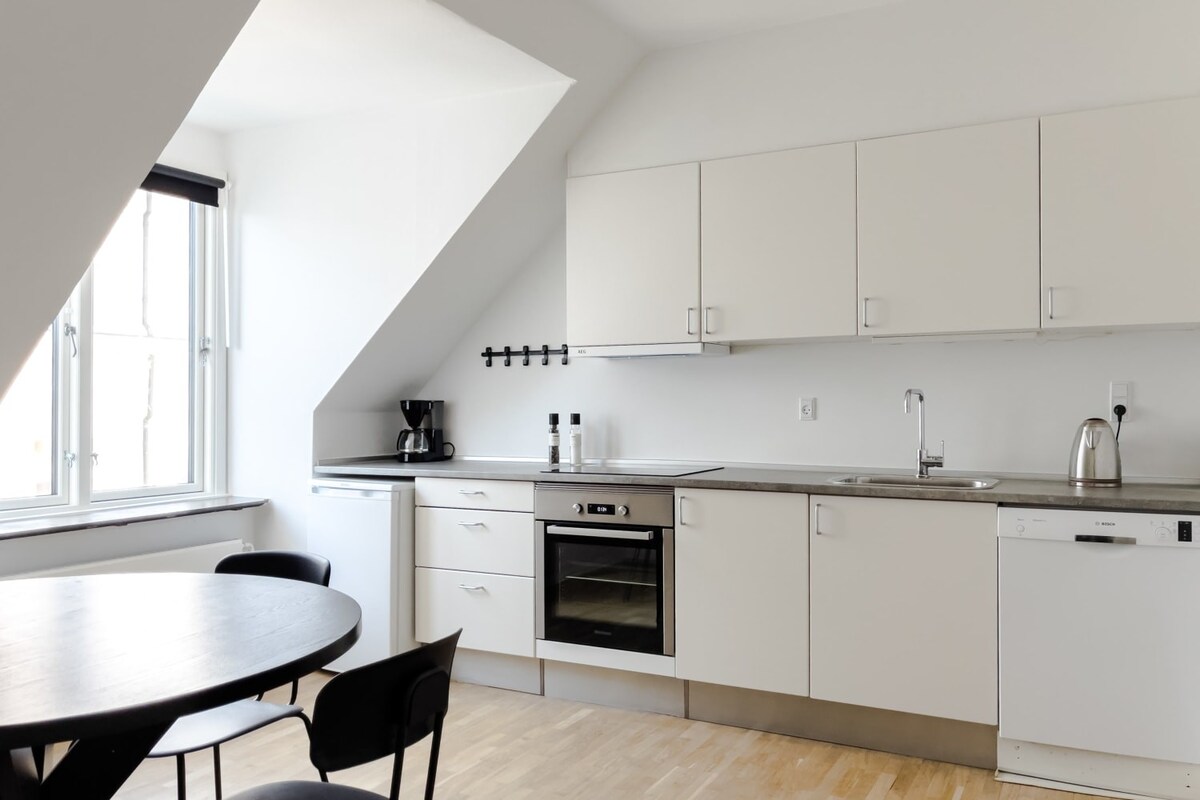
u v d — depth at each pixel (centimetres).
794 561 320
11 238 236
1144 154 293
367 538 401
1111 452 308
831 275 340
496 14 314
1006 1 319
